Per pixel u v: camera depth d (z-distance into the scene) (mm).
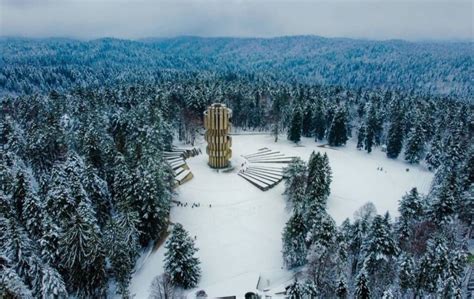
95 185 53750
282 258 51875
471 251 53344
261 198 69125
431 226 52719
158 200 52281
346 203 68250
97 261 39875
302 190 60625
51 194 47562
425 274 41031
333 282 41188
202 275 48000
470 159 68500
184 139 99000
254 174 78562
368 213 53781
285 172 67250
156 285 42938
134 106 96250
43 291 35656
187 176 75062
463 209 56906
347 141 108750
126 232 45969
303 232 48469
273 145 100438
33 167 68188
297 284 38344
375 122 97500
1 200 45406
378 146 105125
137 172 52344
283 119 110125
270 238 56906
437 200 55250
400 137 92750
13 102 107312
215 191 71125
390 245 44219
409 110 109750
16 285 33844
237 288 45719
